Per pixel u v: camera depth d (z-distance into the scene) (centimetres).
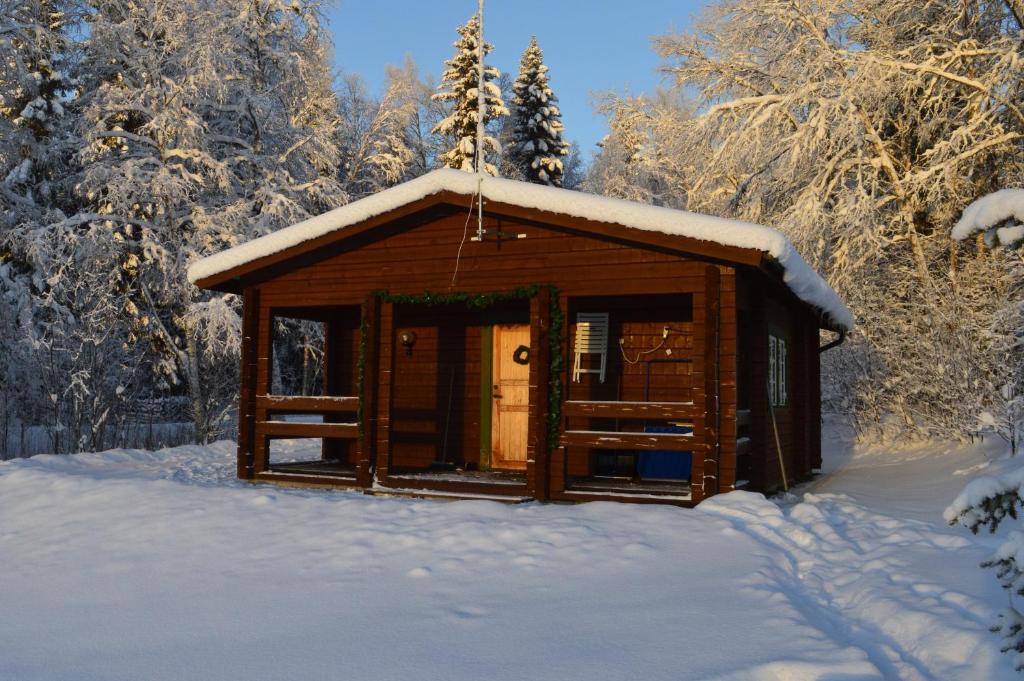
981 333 1444
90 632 503
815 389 1509
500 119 4116
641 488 981
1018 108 1733
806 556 694
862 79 1809
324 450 1381
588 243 988
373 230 1102
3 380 1898
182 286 2120
